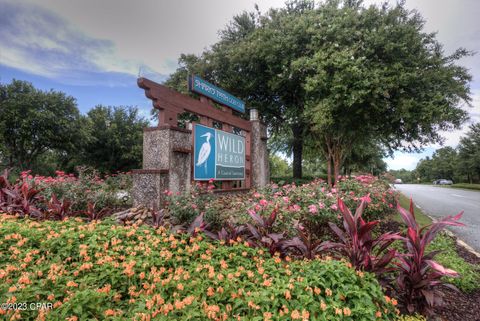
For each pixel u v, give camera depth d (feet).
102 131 82.38
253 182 29.43
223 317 5.86
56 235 9.81
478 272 12.76
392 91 34.94
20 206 14.75
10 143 62.69
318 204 14.79
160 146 18.01
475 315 9.12
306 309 6.37
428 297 7.91
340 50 34.88
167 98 18.33
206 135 22.20
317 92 36.91
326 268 7.64
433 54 38.01
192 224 11.64
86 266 7.82
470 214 33.30
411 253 8.73
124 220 14.23
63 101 67.56
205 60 44.68
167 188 17.43
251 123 30.04
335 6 40.22
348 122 37.76
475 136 114.93
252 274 7.75
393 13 36.58
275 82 39.88
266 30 39.58
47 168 79.05
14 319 5.73
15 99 61.16
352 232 9.41
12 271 7.78
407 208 36.29
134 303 6.63
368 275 7.88
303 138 49.32
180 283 7.07
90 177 20.52
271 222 11.24
